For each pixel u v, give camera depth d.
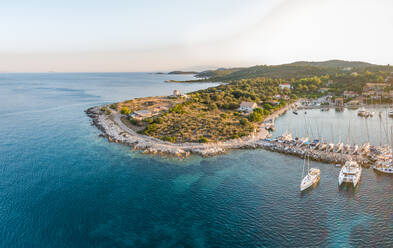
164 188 82.12
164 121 156.50
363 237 58.09
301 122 166.88
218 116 170.00
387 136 131.62
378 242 56.50
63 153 114.06
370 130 143.75
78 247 57.41
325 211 67.94
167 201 74.81
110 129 151.12
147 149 115.88
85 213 69.50
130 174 92.44
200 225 64.06
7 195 78.44
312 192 77.50
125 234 61.41
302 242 57.16
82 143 127.88
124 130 148.88
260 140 124.50
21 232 61.94
